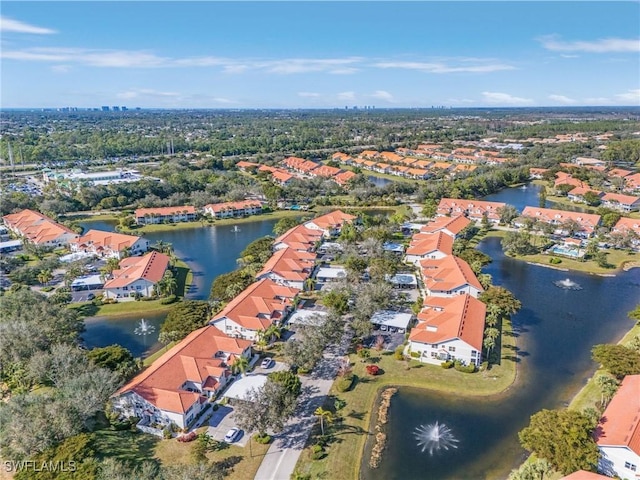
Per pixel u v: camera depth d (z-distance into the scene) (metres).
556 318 114.88
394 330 107.25
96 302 124.25
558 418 66.00
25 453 63.12
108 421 76.38
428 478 66.44
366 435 74.62
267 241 158.50
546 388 86.69
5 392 84.69
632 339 99.50
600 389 82.25
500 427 76.56
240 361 86.69
